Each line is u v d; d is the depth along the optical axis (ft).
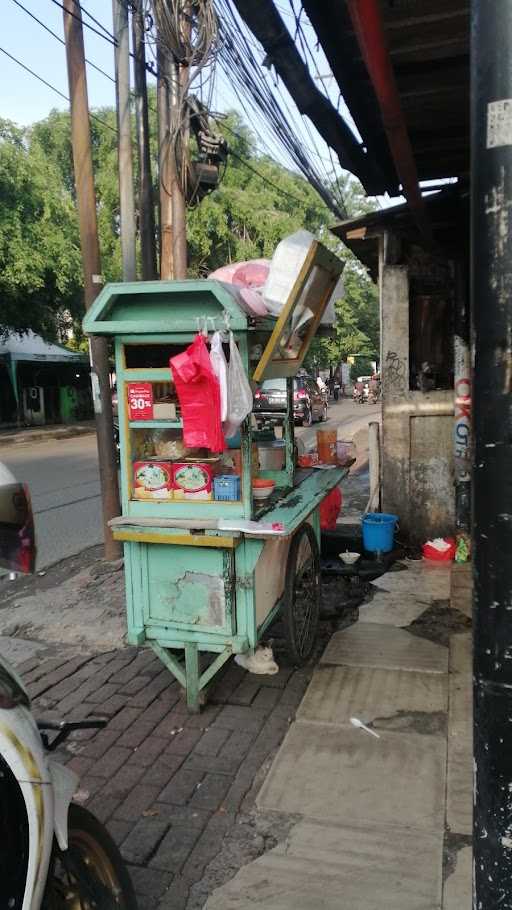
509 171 3.89
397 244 18.89
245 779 9.40
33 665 13.34
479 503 4.21
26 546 5.55
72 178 78.13
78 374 79.92
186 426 10.15
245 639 10.88
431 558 18.90
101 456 19.74
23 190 55.72
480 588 4.24
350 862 7.77
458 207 17.56
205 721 10.96
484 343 4.09
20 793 5.09
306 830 8.33
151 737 10.55
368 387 111.75
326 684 12.02
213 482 10.93
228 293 9.96
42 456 48.11
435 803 8.73
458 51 11.14
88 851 6.06
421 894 7.25
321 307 12.14
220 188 65.87
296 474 15.30
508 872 4.24
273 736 10.46
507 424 4.04
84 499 30.60
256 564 10.93
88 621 15.34
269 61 10.11
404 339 19.19
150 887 7.53
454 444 18.51
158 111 21.77
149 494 11.23
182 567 10.98
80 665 13.26
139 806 8.91
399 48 10.98
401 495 19.66
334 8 9.51
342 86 11.51
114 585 17.76
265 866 7.78
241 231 68.44
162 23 17.89
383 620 14.89
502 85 3.86
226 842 8.19
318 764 9.65
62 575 19.06
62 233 58.59
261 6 8.61
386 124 10.11
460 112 13.60
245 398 10.01
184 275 22.36
